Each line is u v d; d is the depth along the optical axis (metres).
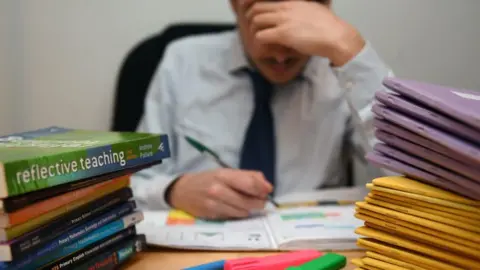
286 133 1.12
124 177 0.60
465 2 1.37
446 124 0.40
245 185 0.78
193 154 1.13
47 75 1.34
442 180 0.44
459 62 1.40
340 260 0.55
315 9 0.88
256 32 0.92
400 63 1.39
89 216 0.54
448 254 0.43
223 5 1.35
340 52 0.83
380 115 0.46
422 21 1.38
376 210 0.47
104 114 1.37
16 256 0.44
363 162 1.15
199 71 1.19
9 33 1.30
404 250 0.46
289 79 1.05
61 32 1.33
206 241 0.65
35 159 0.44
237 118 1.15
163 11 1.35
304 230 0.67
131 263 0.59
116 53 1.35
